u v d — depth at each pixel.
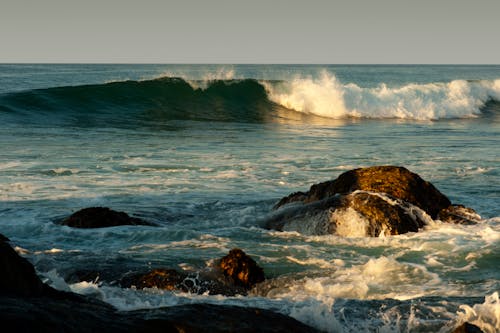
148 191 15.83
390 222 11.55
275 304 6.93
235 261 8.92
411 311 6.82
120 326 4.92
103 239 11.05
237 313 5.54
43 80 57.91
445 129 34.53
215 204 14.57
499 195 16.17
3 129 26.86
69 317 4.80
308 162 20.80
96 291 7.14
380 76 88.25
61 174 17.69
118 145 23.55
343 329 6.12
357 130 32.75
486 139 29.06
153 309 5.44
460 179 18.36
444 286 8.59
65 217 12.92
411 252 10.35
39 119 30.27
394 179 12.65
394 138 28.91
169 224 12.73
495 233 11.38
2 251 5.28
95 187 16.16
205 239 11.06
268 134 29.20
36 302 4.95
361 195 12.06
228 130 30.47
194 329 5.10
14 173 17.59
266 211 13.65
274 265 9.55
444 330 6.24
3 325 4.41
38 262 9.20
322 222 11.74
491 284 8.66
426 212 12.42
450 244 10.72
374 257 10.10
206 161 20.41
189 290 8.30
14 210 13.52
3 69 104.94
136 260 9.49
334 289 8.41
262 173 18.61
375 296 8.20
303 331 5.55
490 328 6.28
